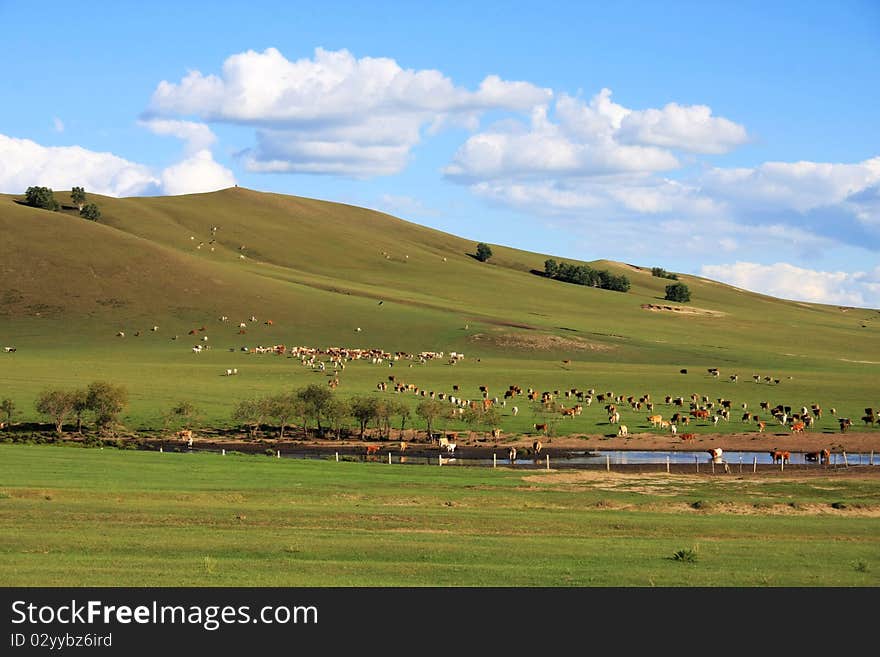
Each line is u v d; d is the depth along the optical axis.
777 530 43.59
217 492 50.91
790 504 52.22
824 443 90.06
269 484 55.03
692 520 45.75
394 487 55.69
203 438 91.25
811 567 34.97
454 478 60.91
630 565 34.44
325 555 34.78
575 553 36.16
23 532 37.28
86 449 71.06
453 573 32.62
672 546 38.31
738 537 41.88
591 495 54.84
